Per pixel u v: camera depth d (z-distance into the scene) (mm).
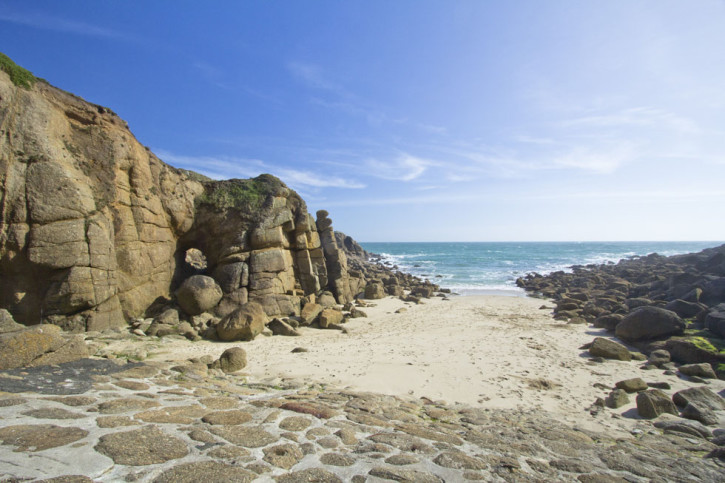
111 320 14742
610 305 22250
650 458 5809
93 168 14898
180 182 19938
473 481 4281
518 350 14148
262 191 22047
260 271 20016
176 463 3924
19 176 12461
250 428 5250
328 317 18641
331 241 27969
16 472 3303
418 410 7875
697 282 20406
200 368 9898
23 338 7234
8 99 12258
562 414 8461
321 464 4359
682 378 11094
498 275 51094
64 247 13094
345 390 9195
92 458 3771
